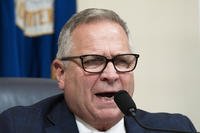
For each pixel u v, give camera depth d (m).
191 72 3.75
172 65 3.72
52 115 1.96
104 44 1.73
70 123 1.90
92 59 1.72
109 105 1.73
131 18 3.62
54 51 3.26
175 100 3.74
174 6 3.69
